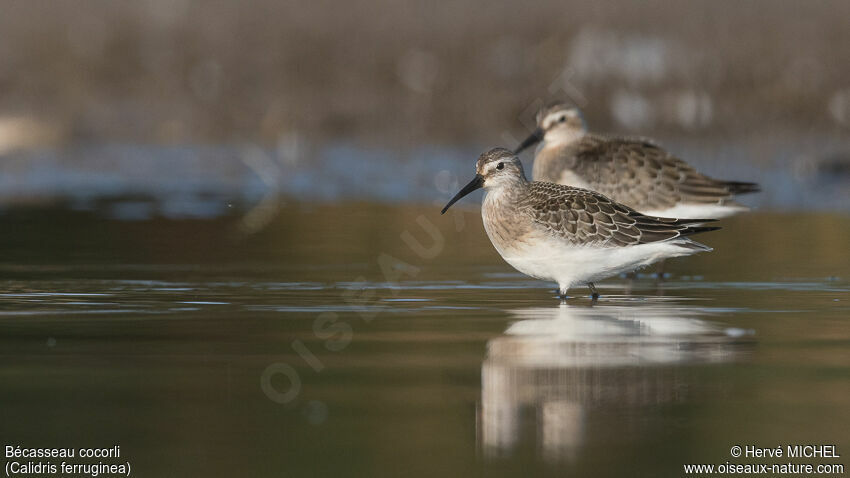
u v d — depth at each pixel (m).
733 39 31.98
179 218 20.34
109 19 34.81
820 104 28.61
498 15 34.50
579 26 32.84
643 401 9.93
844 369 10.94
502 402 9.88
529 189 14.81
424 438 9.05
